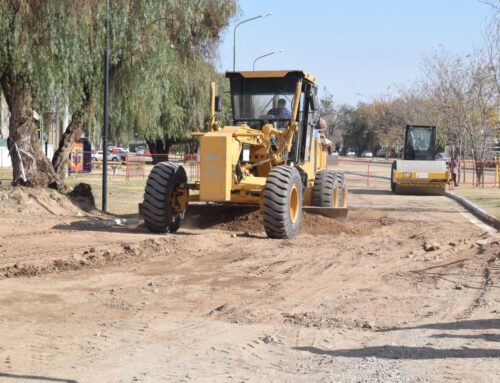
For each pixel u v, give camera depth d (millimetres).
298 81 15320
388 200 27938
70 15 17484
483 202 25000
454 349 6637
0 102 21328
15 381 5562
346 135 110250
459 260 12000
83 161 40625
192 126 41062
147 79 20406
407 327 7543
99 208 20266
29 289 9086
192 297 8922
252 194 14414
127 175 36281
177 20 21000
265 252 12516
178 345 6715
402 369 6000
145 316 7859
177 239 13336
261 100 15719
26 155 19000
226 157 13758
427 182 30938
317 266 11312
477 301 8906
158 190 14367
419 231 16469
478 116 37281
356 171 57469
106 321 7586
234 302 8680
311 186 17047
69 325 7379
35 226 15484
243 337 7055
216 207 15875
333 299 8977
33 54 17781
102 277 10016
